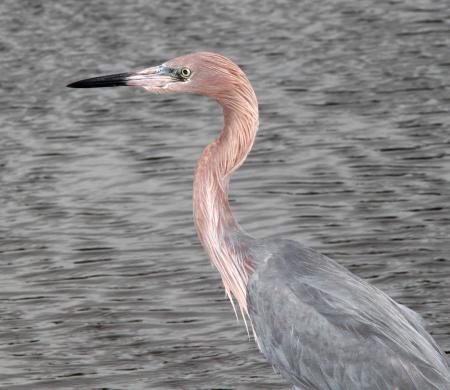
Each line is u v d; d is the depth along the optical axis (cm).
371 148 2150
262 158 2106
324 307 1059
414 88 2566
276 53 2962
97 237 1758
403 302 1493
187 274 1605
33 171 2088
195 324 1460
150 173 2050
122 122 2394
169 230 1773
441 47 2938
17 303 1536
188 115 2438
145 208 1873
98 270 1634
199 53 1179
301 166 2053
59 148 2222
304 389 1081
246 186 1958
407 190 1909
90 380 1334
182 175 2033
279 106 2481
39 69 2841
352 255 1650
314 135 2250
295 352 1062
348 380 1039
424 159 2069
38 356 1393
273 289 1080
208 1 3628
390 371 1025
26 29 3259
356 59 2864
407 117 2348
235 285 1153
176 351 1394
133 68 2820
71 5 3544
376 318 1059
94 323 1473
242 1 3625
